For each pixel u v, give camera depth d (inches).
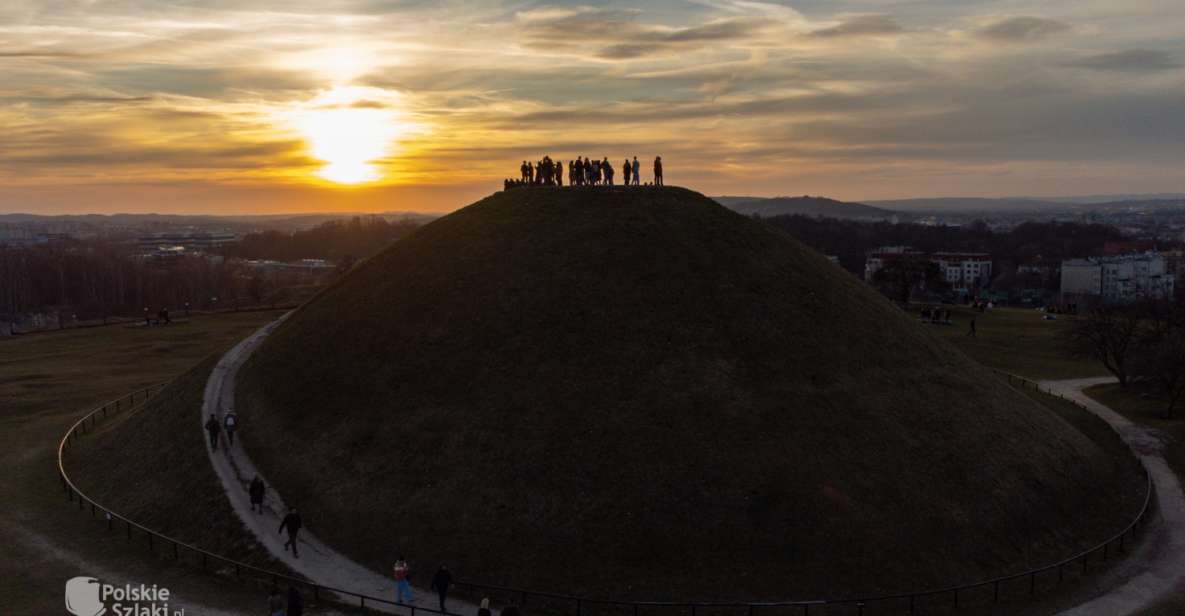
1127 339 2522.1
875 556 1190.3
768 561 1165.7
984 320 3767.2
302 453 1462.8
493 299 1720.0
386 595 1125.7
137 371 2677.2
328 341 1772.9
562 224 1947.6
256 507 1337.4
